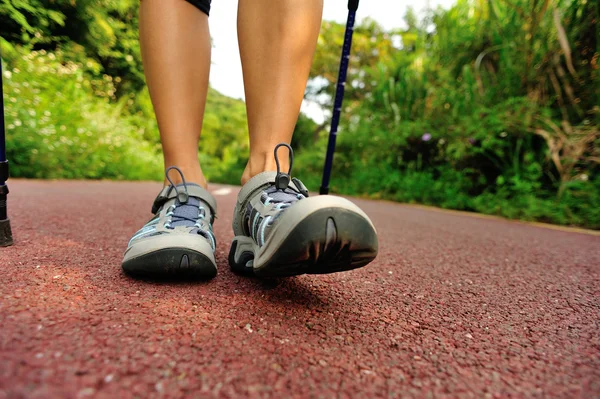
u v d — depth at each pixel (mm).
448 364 548
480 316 760
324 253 633
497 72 3818
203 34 944
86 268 822
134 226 1431
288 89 864
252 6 844
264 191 825
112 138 5188
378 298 824
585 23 3068
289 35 834
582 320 766
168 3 884
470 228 2256
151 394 412
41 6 2891
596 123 2906
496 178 3580
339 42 10070
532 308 831
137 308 634
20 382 403
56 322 551
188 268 759
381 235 1778
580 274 1192
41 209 1667
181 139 939
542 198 3059
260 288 798
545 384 505
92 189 3133
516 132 3236
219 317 633
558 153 3033
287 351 543
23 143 3578
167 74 902
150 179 5848
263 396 432
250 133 907
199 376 457
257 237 769
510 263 1311
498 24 3738
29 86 4000
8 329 514
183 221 846
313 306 732
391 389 472
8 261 822
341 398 444
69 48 4527
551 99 3215
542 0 3334
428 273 1093
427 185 3877
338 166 5492
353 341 598
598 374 538
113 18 4945
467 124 3572
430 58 4793
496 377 519
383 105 5160
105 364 458
